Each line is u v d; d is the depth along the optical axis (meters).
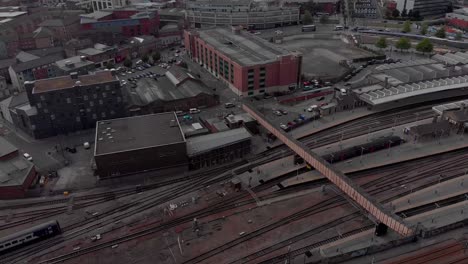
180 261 80.06
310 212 93.00
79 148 122.44
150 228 89.81
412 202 94.50
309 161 101.50
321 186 102.25
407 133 124.62
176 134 111.50
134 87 156.62
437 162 110.88
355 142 120.69
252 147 121.50
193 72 188.00
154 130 114.19
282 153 117.81
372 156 113.50
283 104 149.75
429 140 121.06
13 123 137.75
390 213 78.38
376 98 140.12
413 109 144.50
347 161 111.44
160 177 108.75
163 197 100.38
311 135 127.81
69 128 130.50
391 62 194.50
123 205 97.62
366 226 87.69
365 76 178.25
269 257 80.38
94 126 133.75
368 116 139.62
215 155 112.50
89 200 99.69
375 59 198.62
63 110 126.88
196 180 107.12
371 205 81.81
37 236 85.44
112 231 89.12
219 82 174.50
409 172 107.00
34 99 121.69
